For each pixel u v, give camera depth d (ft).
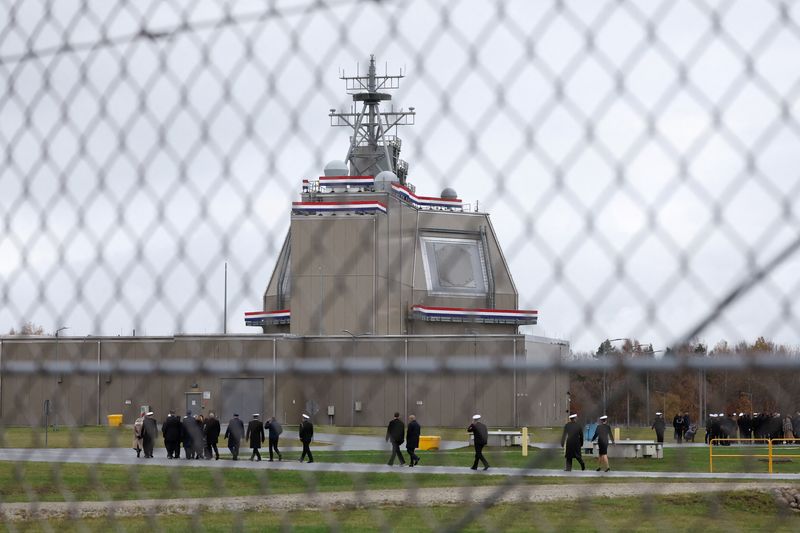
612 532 100.73
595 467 62.80
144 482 110.63
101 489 72.74
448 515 79.00
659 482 52.11
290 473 52.75
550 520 97.19
